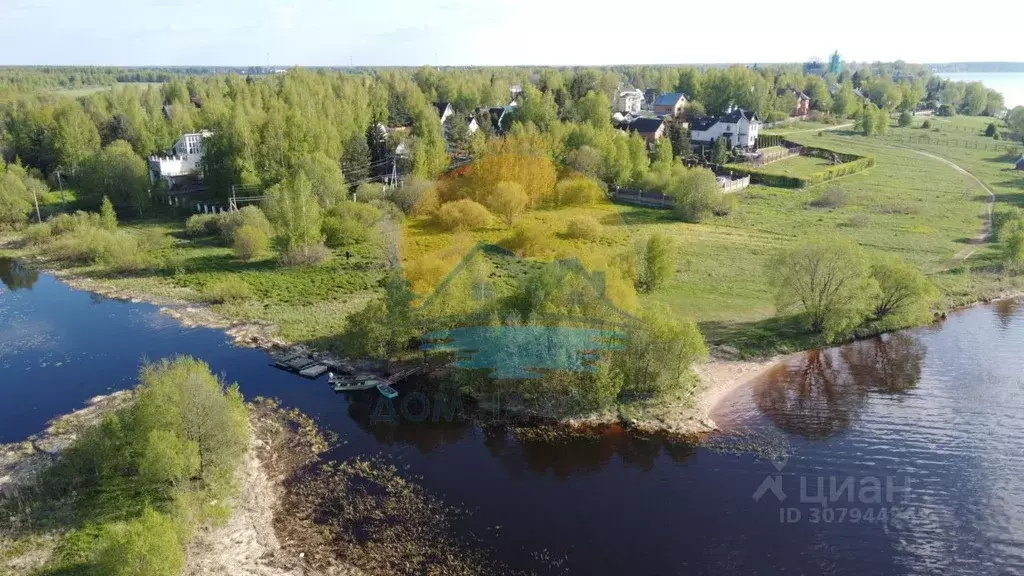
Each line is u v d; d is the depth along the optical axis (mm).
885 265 40688
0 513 23016
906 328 40719
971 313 43500
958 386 33531
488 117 101625
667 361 31281
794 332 39250
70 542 21609
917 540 22328
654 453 27938
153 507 22922
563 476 26359
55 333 40156
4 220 64312
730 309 42375
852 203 70625
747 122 100938
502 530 23062
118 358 36625
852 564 21234
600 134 69750
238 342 38844
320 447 28141
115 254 52500
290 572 21031
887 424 30000
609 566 21266
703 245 55719
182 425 24062
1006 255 51250
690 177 65062
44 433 28594
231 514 23531
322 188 63094
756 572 20969
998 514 23594
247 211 60312
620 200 69438
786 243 56625
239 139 69312
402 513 23969
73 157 79562
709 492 25156
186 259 54938
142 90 159625
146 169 71750
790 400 32250
